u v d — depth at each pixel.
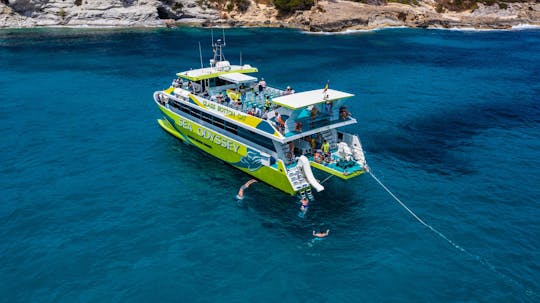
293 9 117.19
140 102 49.00
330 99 27.88
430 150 36.38
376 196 28.56
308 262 21.94
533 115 46.19
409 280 20.66
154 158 34.16
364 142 37.88
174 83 37.31
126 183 30.02
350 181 30.48
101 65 67.38
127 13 106.81
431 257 22.38
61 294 19.55
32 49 78.56
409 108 48.09
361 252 22.77
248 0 120.50
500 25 126.31
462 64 73.69
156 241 23.48
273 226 25.03
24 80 57.50
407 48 89.62
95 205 27.09
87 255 22.20
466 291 19.95
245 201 27.66
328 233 24.44
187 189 29.19
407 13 125.81
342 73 65.62
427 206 27.31
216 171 31.97
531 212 26.70
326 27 111.88
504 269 21.47
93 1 105.38
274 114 28.66
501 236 24.19
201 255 22.36
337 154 28.73
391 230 24.75
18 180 30.27
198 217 25.86
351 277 20.84
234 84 35.59
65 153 34.91
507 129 41.81
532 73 67.00
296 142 29.89
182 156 34.62
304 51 84.75
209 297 19.50
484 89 56.84
